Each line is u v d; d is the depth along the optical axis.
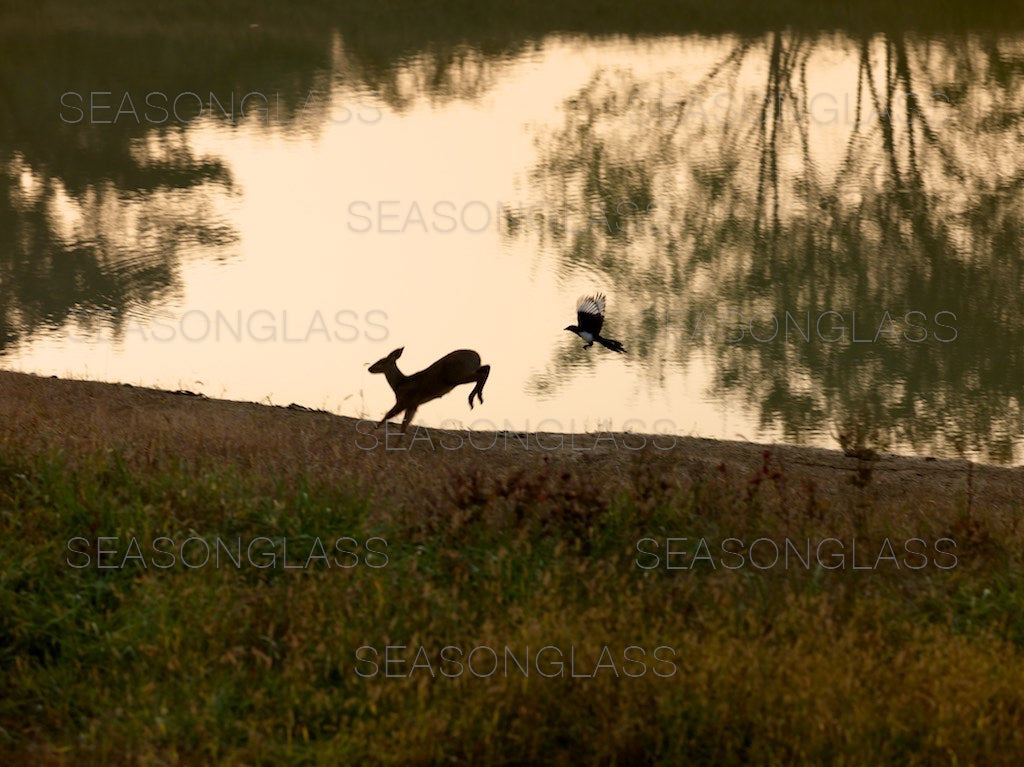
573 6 132.12
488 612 24.42
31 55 112.69
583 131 94.25
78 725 20.94
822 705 20.41
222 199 79.69
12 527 25.95
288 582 25.31
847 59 108.88
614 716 20.62
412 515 28.78
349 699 21.05
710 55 111.12
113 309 59.97
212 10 129.25
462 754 19.95
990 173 88.38
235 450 34.53
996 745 20.19
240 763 19.17
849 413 52.03
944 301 68.75
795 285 70.88
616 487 32.38
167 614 23.30
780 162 90.00
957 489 37.25
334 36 123.44
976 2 116.69
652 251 74.19
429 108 105.12
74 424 36.25
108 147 92.19
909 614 25.44
